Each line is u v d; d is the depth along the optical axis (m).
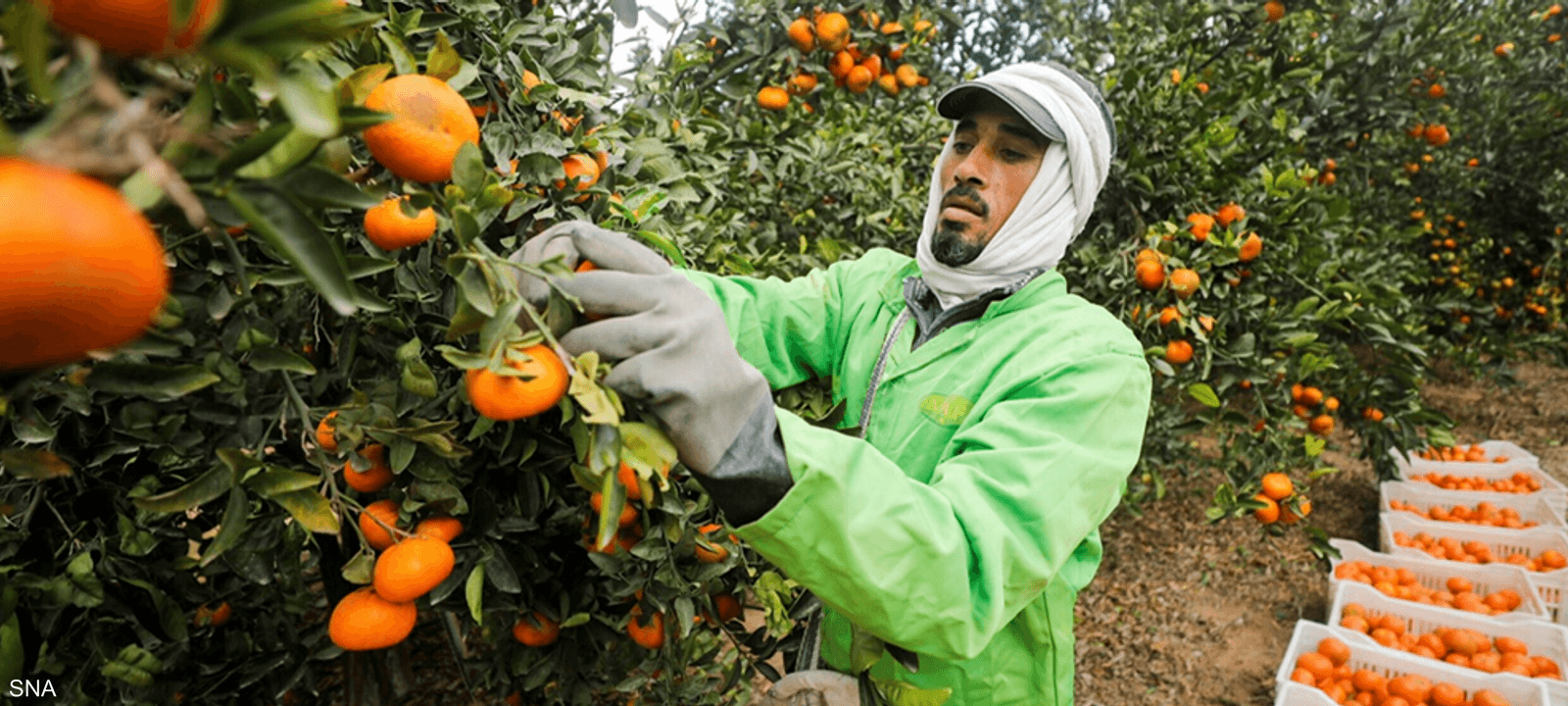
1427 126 5.47
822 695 1.43
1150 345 3.42
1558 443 6.76
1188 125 3.94
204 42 0.49
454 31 1.37
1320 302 4.09
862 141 4.33
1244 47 4.52
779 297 1.79
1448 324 6.63
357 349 1.52
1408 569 4.47
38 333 0.42
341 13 0.52
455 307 1.34
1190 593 4.66
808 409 1.89
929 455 1.45
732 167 3.71
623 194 1.78
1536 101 6.89
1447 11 5.36
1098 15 6.82
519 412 0.89
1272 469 3.59
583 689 2.02
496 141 1.32
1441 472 5.70
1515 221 7.82
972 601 1.04
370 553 1.25
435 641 3.71
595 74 1.71
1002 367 1.42
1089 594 4.70
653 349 0.87
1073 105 1.46
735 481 0.90
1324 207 4.29
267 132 0.54
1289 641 4.18
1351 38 5.27
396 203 1.00
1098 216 4.31
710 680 2.33
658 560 1.49
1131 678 3.97
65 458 1.32
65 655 1.41
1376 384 3.91
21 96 0.80
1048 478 1.12
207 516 1.61
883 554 0.95
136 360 1.07
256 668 1.83
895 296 1.72
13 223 0.38
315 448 1.18
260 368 1.12
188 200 0.47
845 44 3.29
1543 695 3.19
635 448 0.89
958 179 1.49
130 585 1.53
